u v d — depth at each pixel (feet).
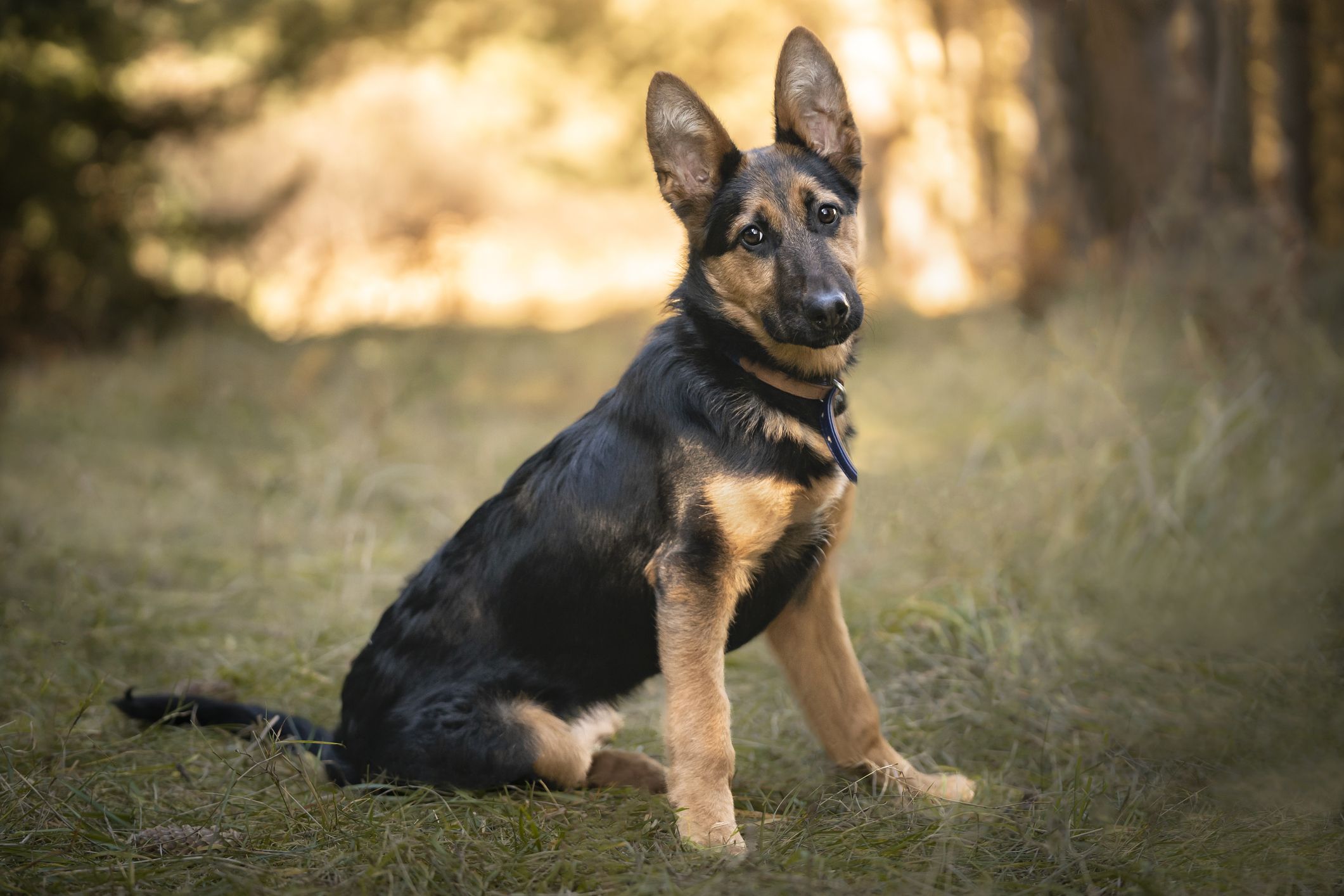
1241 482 22.24
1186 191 34.99
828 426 14.40
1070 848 12.21
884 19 62.28
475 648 14.85
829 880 11.69
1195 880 11.77
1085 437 25.59
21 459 35.01
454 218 96.07
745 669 19.93
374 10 83.20
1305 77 35.27
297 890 11.74
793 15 97.25
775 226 14.70
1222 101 36.06
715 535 13.78
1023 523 23.30
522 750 14.29
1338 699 16.05
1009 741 16.70
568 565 14.55
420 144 92.48
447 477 33.01
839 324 14.01
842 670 15.42
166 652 20.67
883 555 23.76
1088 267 39.32
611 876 12.21
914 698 18.25
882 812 13.79
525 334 65.10
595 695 15.19
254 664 20.18
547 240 102.12
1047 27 48.14
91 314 58.29
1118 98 45.19
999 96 62.64
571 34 102.73
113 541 26.76
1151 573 20.90
